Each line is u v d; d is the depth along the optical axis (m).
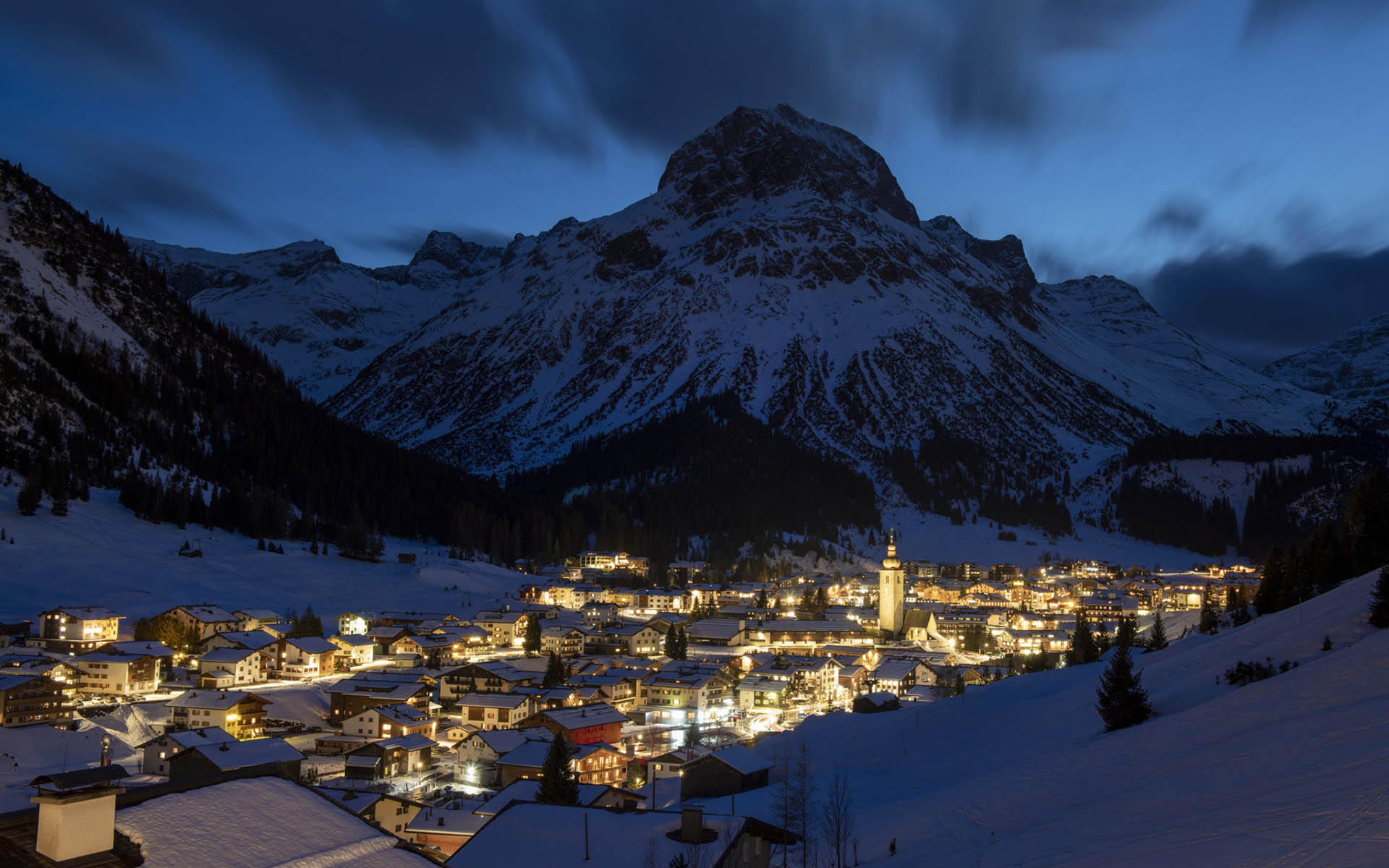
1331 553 118.94
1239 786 50.78
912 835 62.09
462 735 121.81
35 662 128.12
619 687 150.75
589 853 41.16
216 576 199.75
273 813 26.97
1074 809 57.50
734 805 78.62
